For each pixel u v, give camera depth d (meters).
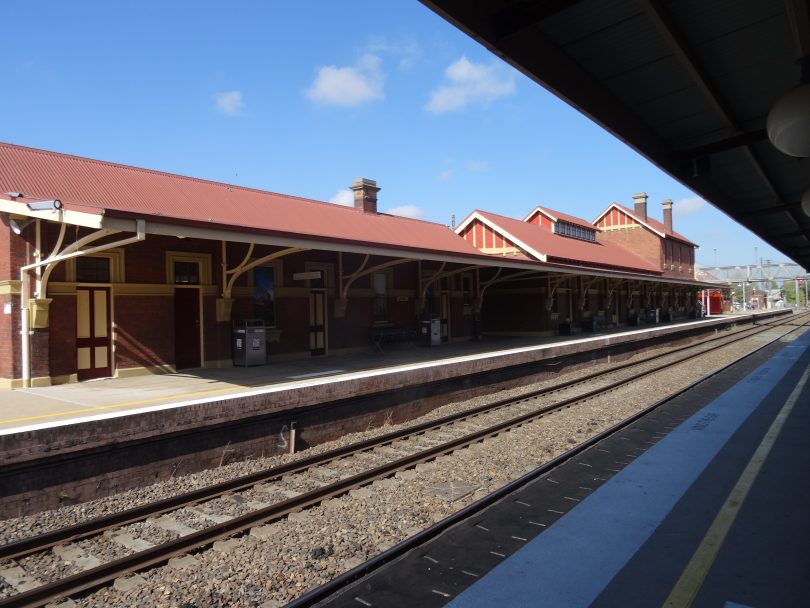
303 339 16.05
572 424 10.25
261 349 14.09
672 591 3.81
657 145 6.53
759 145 7.27
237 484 7.11
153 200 13.09
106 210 8.41
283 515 6.14
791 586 3.83
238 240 10.43
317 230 15.95
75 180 12.48
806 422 8.83
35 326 10.76
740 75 5.12
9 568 5.09
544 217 34.12
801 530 4.74
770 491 5.73
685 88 5.35
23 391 10.24
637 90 5.34
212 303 13.77
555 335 27.22
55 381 11.09
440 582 4.19
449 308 22.44
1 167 11.62
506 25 3.71
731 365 17.67
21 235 10.78
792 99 4.02
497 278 23.34
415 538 5.01
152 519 6.16
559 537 4.81
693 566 4.15
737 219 11.06
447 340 22.28
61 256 10.00
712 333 34.81
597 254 33.75
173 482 7.61
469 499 6.56
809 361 17.69
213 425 8.22
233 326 14.16
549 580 4.05
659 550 4.46
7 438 6.29
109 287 11.99
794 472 6.32
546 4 3.57
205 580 4.73
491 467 7.74
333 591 4.27
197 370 13.25
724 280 75.50
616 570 4.16
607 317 33.28
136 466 7.44
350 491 6.88
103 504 6.84
